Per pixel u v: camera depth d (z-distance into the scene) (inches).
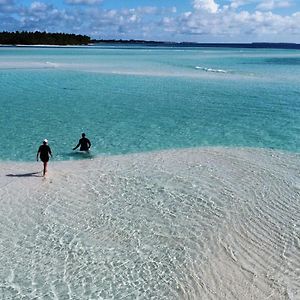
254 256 469.1
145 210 569.9
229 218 547.8
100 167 748.0
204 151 853.8
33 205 587.2
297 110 1302.9
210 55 4948.3
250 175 703.7
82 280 428.8
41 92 1596.9
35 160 792.3
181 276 436.8
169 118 1179.9
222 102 1444.4
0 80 1910.7
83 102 1403.8
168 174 703.7
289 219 548.4
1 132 990.4
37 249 479.5
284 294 409.4
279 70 2637.8
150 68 2618.1
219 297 407.5
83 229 523.8
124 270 445.4
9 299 399.2
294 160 797.2
